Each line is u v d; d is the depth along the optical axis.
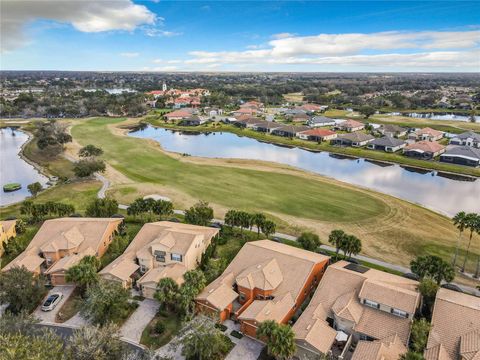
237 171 117.12
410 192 102.56
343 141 157.00
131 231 72.19
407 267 61.56
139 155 136.00
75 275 51.84
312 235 65.25
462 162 126.56
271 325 40.88
